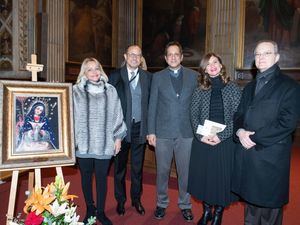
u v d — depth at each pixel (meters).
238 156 2.88
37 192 2.13
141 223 3.60
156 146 3.58
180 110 3.46
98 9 11.13
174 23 11.75
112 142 3.25
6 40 8.05
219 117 3.13
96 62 3.21
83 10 10.46
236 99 3.10
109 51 11.82
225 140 3.14
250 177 2.75
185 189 3.61
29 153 2.79
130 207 4.06
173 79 3.49
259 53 2.69
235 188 2.90
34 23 8.40
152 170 5.61
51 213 2.07
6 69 8.09
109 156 3.28
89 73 3.17
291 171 5.93
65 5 9.62
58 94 3.00
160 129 3.53
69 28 9.88
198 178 3.27
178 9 11.63
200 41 11.23
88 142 3.19
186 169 3.54
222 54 10.55
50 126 2.93
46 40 8.64
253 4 10.10
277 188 2.69
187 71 3.51
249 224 3.01
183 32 11.57
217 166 3.15
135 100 3.65
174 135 3.48
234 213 3.93
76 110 3.16
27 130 2.82
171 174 5.32
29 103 2.86
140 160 3.81
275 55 2.68
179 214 3.86
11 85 2.80
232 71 10.35
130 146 3.78
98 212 3.39
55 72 9.10
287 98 2.59
